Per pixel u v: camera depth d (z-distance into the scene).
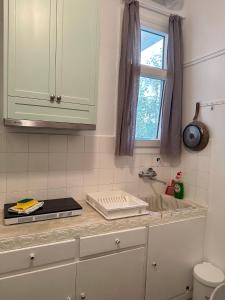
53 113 1.59
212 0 2.09
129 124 2.14
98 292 1.64
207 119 2.13
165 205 2.38
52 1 1.54
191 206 2.14
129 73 2.11
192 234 2.05
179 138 2.36
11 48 1.43
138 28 2.12
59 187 1.99
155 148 2.43
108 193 2.11
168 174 2.50
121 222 1.69
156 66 2.46
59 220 1.63
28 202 1.67
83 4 1.64
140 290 1.82
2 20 1.57
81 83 1.67
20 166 1.84
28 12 1.47
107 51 2.12
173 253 1.96
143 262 1.81
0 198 1.79
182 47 2.36
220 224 2.01
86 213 1.80
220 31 2.02
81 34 1.64
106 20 2.10
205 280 1.84
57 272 1.49
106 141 2.17
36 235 1.42
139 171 2.35
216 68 2.05
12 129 1.79
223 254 1.99
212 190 2.08
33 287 1.43
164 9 2.33
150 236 1.82
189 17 2.33
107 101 2.16
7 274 1.36
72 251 1.52
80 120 1.68
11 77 1.45
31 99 1.51
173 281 1.99
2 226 1.50
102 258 1.63
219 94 2.03
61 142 1.97
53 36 1.55
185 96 2.37
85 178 2.10
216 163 2.04
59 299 1.51
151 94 2.45
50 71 1.56
